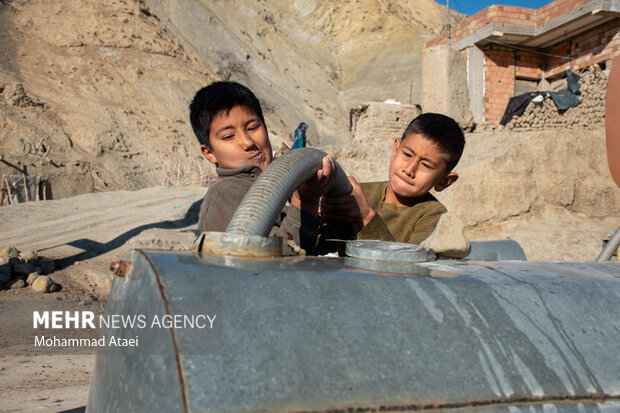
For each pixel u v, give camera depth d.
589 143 13.51
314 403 0.68
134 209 14.32
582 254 11.66
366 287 0.83
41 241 11.28
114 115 45.69
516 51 20.09
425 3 99.56
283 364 0.70
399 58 85.19
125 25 57.84
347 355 0.73
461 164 13.19
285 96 74.25
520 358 0.81
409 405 0.72
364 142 14.39
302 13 95.31
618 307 0.93
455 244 1.14
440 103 15.00
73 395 3.25
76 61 51.44
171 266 0.82
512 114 15.29
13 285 8.79
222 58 71.38
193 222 13.30
